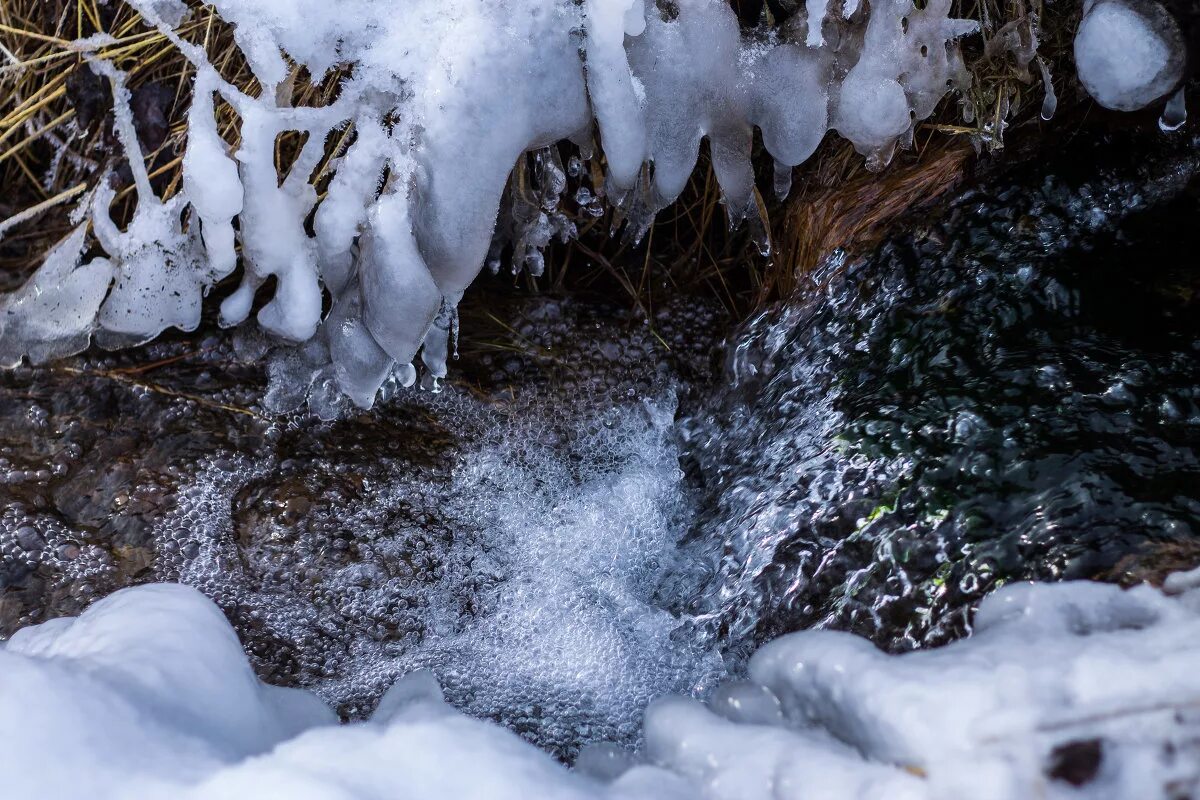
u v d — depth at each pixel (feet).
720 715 4.48
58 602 4.92
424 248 4.92
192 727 4.37
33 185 5.52
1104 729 4.28
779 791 4.34
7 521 5.00
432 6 4.85
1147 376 4.82
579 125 4.94
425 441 5.22
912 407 4.91
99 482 5.07
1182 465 4.69
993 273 5.05
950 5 4.97
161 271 5.07
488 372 5.35
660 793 4.35
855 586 4.77
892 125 5.02
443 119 4.86
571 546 5.12
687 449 5.31
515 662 4.96
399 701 4.53
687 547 5.12
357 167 4.91
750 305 5.48
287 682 4.90
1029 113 5.16
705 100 4.96
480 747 4.35
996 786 4.26
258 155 4.91
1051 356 4.89
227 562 5.00
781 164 5.08
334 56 4.87
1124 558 4.58
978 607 4.60
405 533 5.08
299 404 5.20
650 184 5.08
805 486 4.93
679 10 4.90
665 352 5.41
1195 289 4.92
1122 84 4.92
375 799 4.29
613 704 4.90
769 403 5.21
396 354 5.02
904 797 4.27
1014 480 4.74
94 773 4.27
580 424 5.30
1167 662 4.31
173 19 4.89
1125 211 5.06
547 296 5.50
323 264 5.01
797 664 4.44
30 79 5.44
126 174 5.35
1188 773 4.26
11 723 4.26
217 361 5.26
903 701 4.33
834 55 4.98
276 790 4.27
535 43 4.85
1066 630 4.43
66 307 5.14
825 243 5.24
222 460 5.11
